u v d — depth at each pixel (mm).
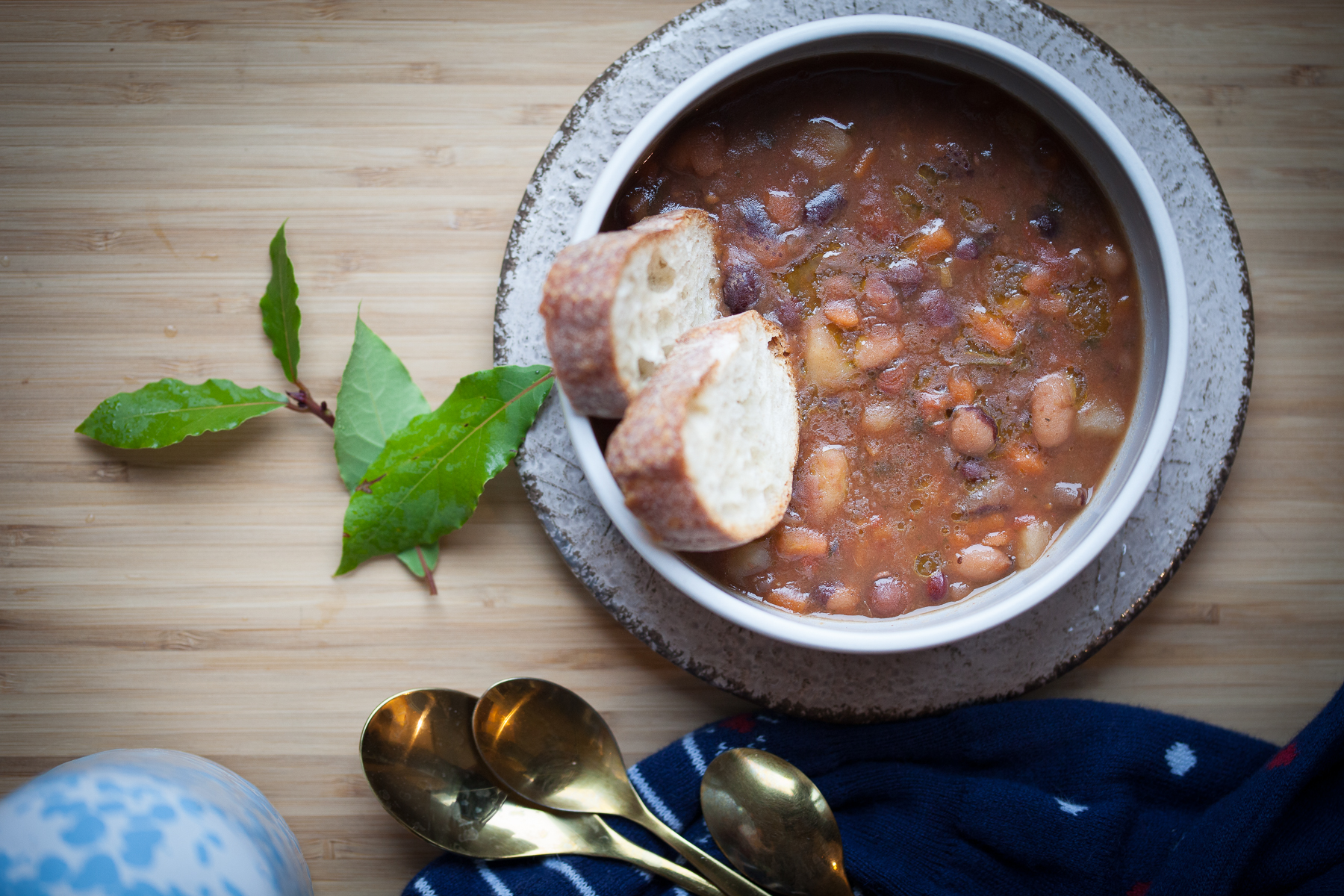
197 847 444
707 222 453
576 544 464
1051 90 446
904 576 463
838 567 462
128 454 487
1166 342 448
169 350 487
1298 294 494
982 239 465
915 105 463
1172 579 491
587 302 424
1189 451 469
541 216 464
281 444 486
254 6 486
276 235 480
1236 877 462
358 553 465
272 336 470
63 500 486
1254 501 494
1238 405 469
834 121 464
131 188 487
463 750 471
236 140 486
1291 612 492
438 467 458
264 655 485
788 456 455
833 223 465
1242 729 490
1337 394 494
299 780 484
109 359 487
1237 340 469
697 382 425
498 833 470
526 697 472
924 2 467
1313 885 468
